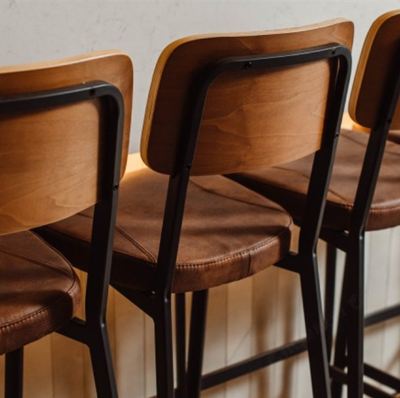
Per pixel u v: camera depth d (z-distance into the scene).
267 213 1.90
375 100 1.81
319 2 2.63
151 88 1.48
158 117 1.50
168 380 1.71
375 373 2.85
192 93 1.49
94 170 1.44
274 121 1.63
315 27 1.58
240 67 1.48
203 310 2.22
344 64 1.70
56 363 2.33
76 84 1.30
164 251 1.62
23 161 1.32
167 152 1.54
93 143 1.42
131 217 1.83
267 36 1.50
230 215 1.88
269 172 2.09
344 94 1.74
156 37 2.31
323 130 1.77
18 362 1.87
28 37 2.09
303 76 1.63
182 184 1.57
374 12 2.78
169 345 1.69
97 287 1.57
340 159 2.24
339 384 2.80
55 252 1.67
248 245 1.76
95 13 2.18
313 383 2.01
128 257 1.67
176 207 1.58
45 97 1.26
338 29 1.65
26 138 1.30
